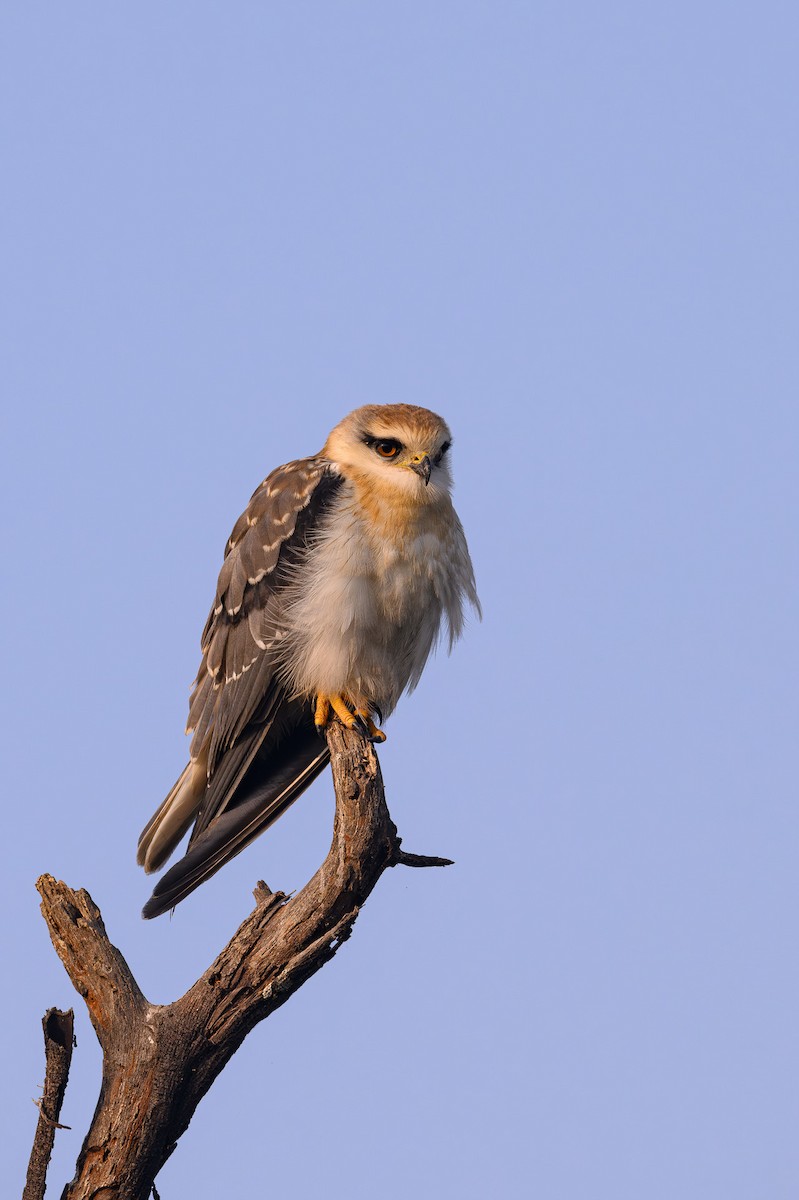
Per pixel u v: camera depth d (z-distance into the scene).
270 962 7.99
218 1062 8.02
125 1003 8.01
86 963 8.09
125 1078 7.90
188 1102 7.98
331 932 8.01
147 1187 7.96
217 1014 7.98
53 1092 7.63
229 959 8.04
